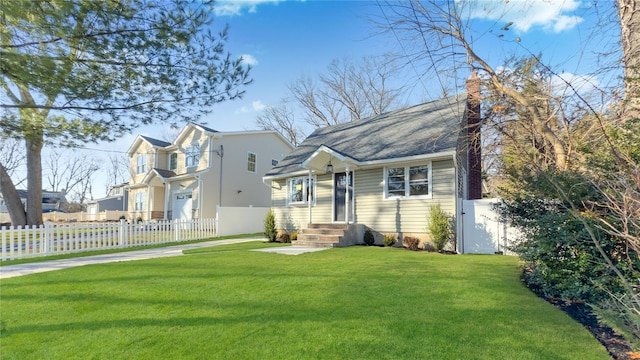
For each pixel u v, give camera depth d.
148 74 5.24
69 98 4.88
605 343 3.51
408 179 11.74
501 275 6.45
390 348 3.27
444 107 13.69
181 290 5.46
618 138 5.32
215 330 3.80
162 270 7.04
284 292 5.28
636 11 6.05
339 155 12.03
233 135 22.59
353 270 6.95
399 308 4.45
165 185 23.44
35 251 9.97
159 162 25.62
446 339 3.46
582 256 4.77
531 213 5.73
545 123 8.15
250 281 6.00
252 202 23.62
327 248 11.08
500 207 6.79
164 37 5.02
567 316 4.16
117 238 12.20
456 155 10.59
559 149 7.64
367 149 13.09
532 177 5.66
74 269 7.39
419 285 5.66
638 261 4.28
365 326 3.83
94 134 5.78
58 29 4.28
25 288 5.76
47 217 33.72
